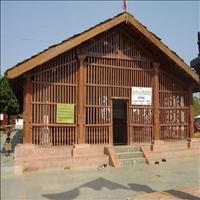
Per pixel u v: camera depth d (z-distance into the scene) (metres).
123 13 14.30
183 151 15.10
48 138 13.41
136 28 14.59
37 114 13.28
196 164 13.28
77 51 14.08
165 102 16.16
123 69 15.20
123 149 14.53
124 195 8.26
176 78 16.53
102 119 14.48
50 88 13.60
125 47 15.34
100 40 14.69
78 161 12.82
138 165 13.35
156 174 11.27
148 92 15.65
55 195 7.79
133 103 15.32
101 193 8.45
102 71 14.68
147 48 15.68
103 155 13.66
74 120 13.95
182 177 10.64
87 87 14.27
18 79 13.48
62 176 10.77
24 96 13.05
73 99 14.02
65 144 13.70
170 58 15.41
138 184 9.64
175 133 16.25
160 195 8.05
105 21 13.90
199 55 7.08
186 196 7.89
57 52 12.95
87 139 14.10
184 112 16.70
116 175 11.20
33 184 8.46
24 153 12.55
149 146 15.23
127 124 15.20
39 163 12.02
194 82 16.59
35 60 12.62
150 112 15.70
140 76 15.59
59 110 13.69
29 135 12.95
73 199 7.66
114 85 14.88
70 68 14.05
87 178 10.55
